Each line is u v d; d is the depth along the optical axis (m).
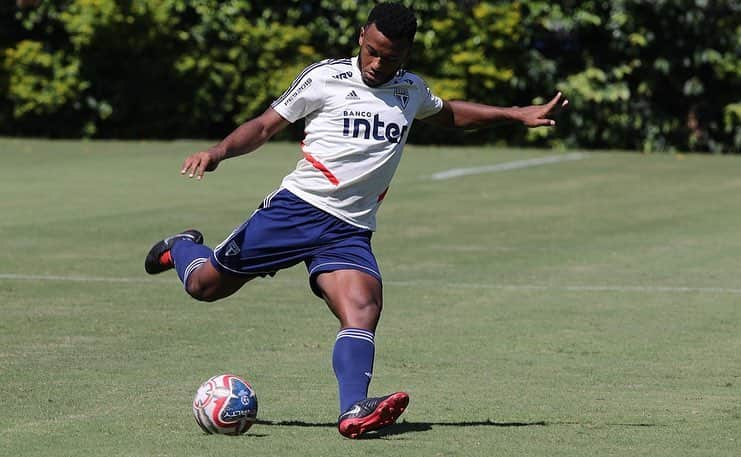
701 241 50.09
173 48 102.19
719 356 29.70
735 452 21.16
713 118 99.69
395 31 22.00
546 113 24.47
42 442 21.41
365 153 22.69
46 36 103.38
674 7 96.31
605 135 100.50
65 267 42.19
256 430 22.42
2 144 95.81
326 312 35.16
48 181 70.88
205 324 33.09
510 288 39.31
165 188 67.88
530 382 26.83
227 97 102.38
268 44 101.19
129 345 30.30
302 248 23.09
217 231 51.09
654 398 25.38
